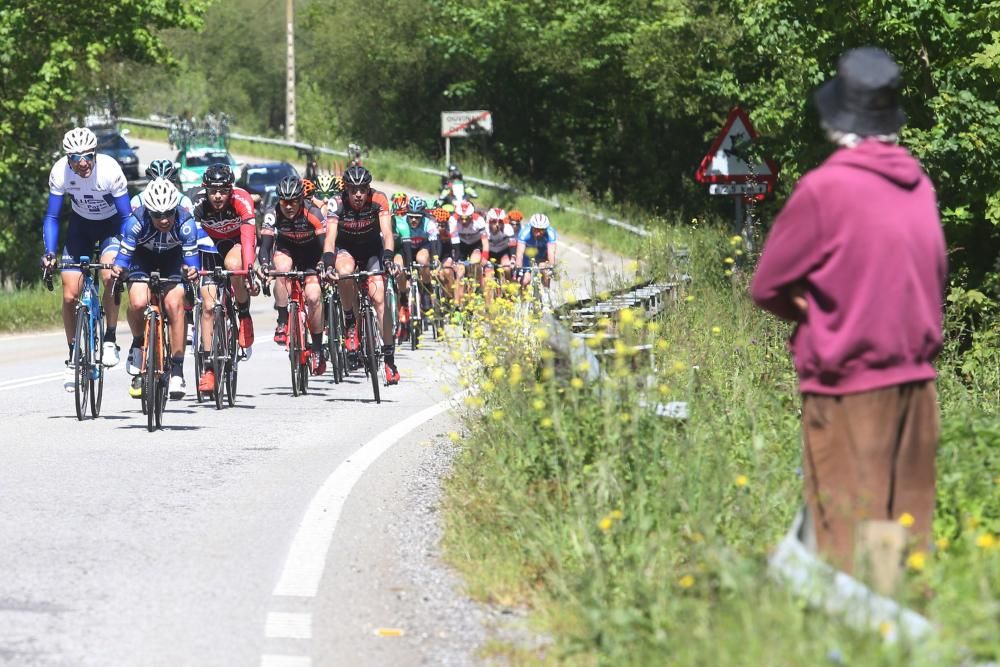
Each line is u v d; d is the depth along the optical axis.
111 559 14.55
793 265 9.95
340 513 16.86
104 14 79.06
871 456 9.89
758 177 40.25
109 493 18.05
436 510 16.89
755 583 9.60
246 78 171.38
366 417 25.89
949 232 30.39
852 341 9.81
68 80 77.94
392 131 134.25
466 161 120.00
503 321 21.53
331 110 142.00
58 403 28.22
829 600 8.97
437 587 13.44
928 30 30.91
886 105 9.96
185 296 27.41
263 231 29.09
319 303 29.55
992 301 28.22
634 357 17.28
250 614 12.59
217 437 23.22
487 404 19.36
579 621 11.65
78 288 25.22
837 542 9.97
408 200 45.06
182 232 24.36
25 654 11.34
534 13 116.81
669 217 86.12
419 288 45.31
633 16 110.50
